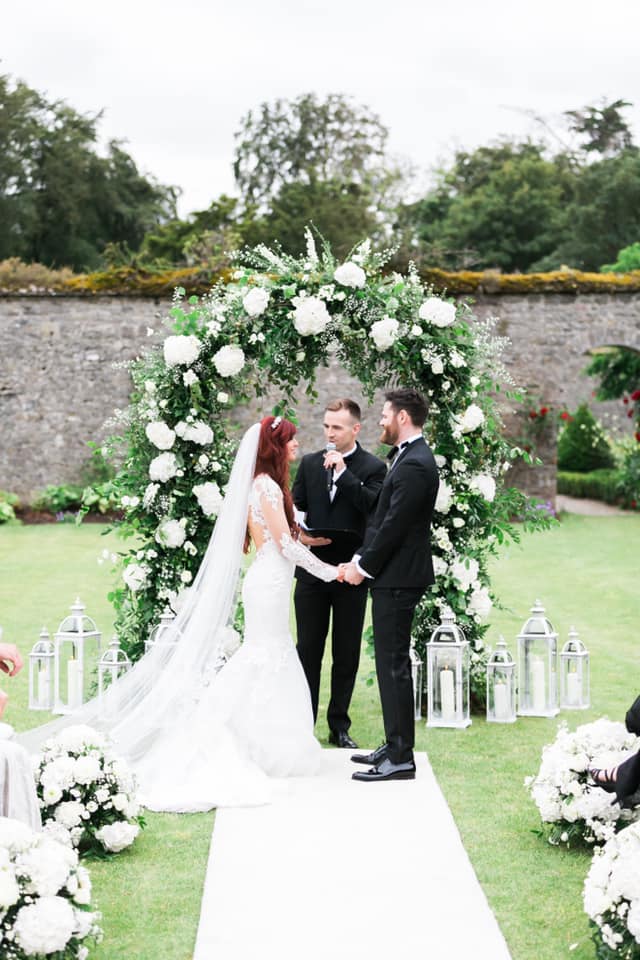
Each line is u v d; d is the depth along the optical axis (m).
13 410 17.14
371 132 35.06
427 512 4.93
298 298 5.78
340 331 5.96
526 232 33.72
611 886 2.86
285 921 3.23
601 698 6.40
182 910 3.37
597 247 32.38
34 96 32.34
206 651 5.06
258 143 34.84
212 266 16.84
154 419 5.95
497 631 8.35
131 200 33.66
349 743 5.53
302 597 5.65
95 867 3.77
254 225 30.64
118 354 16.95
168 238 30.41
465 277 16.69
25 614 8.88
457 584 6.02
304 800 4.53
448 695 5.81
